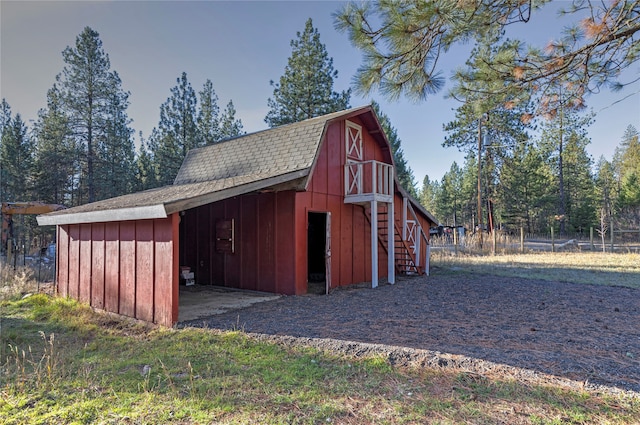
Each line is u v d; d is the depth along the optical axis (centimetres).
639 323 580
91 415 306
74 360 450
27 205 1381
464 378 364
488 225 2948
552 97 452
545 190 3481
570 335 511
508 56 419
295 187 871
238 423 288
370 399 325
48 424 295
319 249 1328
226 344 488
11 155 2462
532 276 1146
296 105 2159
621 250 2122
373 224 995
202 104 2512
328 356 435
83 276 825
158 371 400
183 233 1139
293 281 874
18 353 484
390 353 432
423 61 410
